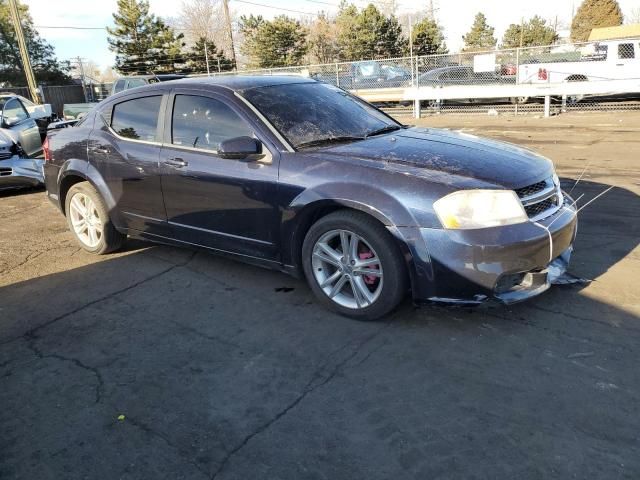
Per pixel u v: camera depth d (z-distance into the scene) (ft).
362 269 11.57
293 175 12.10
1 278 15.64
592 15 193.57
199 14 187.62
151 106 15.10
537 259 10.77
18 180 27.22
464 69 55.98
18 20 86.99
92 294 14.14
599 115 47.14
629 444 7.85
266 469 7.77
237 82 14.30
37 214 23.53
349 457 7.91
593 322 11.21
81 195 17.06
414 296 11.05
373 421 8.66
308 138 12.91
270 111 13.23
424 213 10.56
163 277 15.03
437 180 10.73
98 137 16.20
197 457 8.09
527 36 212.02
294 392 9.53
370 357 10.47
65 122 33.35
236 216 13.29
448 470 7.55
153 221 15.28
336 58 165.99
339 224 11.51
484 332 11.10
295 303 12.99
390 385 9.56
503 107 57.26
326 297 12.26
